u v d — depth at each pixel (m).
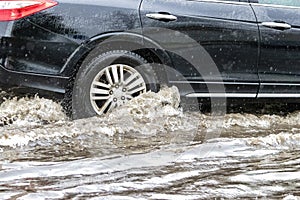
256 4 8.95
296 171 6.59
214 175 6.38
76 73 8.09
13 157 6.79
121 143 7.55
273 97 9.15
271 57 8.95
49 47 7.84
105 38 8.03
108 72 8.20
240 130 8.46
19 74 7.80
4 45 7.71
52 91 7.98
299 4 9.27
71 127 7.89
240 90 8.88
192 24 8.44
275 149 7.52
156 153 7.18
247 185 6.07
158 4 8.33
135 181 6.10
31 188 5.81
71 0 7.95
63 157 6.88
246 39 8.75
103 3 8.07
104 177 6.21
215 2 8.67
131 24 8.14
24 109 8.10
